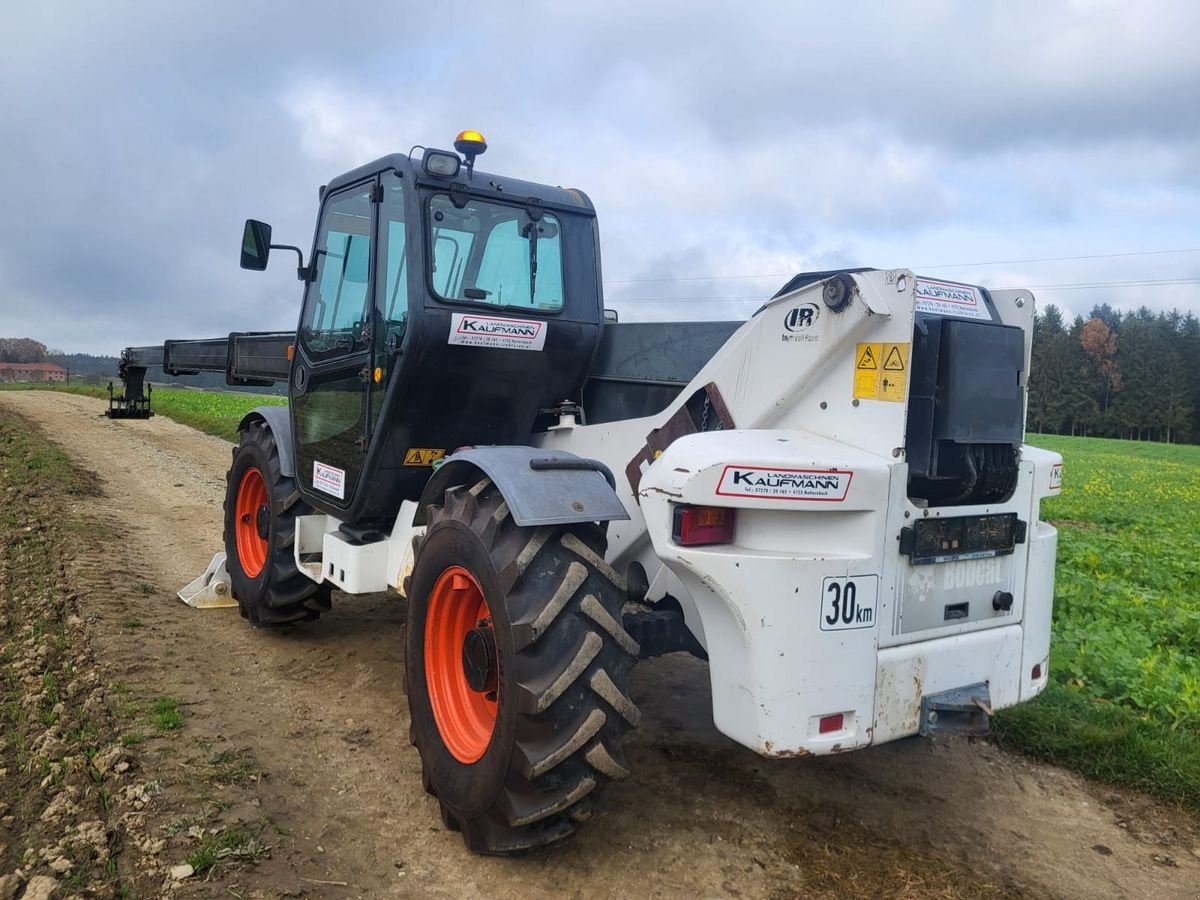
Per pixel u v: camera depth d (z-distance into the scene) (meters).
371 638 5.54
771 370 3.26
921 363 3.08
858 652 2.91
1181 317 106.44
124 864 2.94
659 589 3.63
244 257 4.84
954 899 2.98
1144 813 3.67
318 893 2.87
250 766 3.71
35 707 4.21
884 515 2.93
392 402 4.06
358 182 4.41
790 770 3.89
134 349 9.59
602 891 2.96
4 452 14.07
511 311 4.13
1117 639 5.59
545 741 2.88
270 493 5.30
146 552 7.58
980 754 4.16
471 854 3.16
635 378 4.19
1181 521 14.30
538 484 3.09
